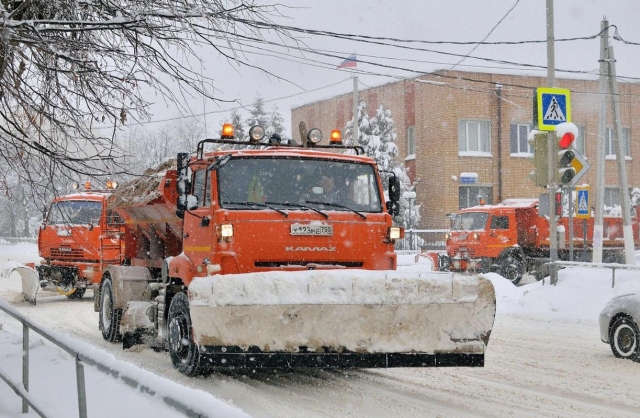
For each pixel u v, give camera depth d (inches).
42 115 321.7
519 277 969.5
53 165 322.7
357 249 317.7
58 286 663.8
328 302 267.4
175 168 378.9
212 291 266.7
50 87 320.8
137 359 368.2
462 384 308.5
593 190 1621.6
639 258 1023.6
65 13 307.6
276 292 267.6
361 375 329.1
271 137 353.4
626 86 1657.2
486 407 266.8
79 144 330.0
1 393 245.8
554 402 273.4
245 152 320.8
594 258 773.9
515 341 429.1
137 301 408.2
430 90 1542.8
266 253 304.8
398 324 270.8
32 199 337.1
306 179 324.2
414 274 274.7
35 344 346.6
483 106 1541.6
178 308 323.3
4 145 324.8
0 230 2431.1
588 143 1622.8
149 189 392.5
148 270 429.4
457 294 272.1
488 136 1550.2
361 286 269.9
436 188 1534.2
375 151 1523.1
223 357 268.4
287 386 305.0
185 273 321.4
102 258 609.6
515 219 976.9
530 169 1573.6
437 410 263.0
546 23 668.7
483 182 1536.7
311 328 269.3
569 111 606.9
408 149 1628.9
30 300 644.1
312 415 256.2
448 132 1514.5
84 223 639.1
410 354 271.9
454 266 1010.1
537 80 1576.0
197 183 335.6
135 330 395.2
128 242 464.1
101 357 147.7
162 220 395.2
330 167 329.4
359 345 270.1
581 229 991.6
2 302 258.1
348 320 269.3
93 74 317.4
